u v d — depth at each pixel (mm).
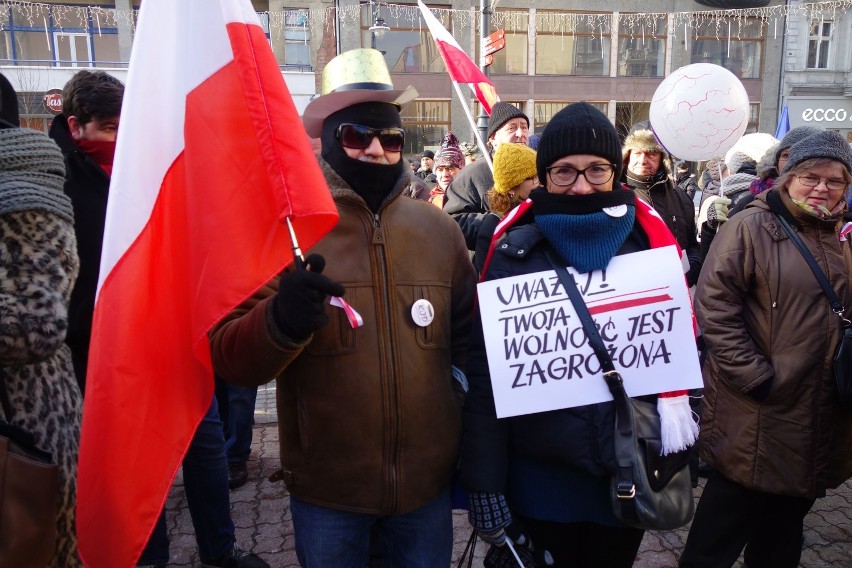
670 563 2896
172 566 2881
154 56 1566
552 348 1774
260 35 1526
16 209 1447
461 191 3562
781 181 2346
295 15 18484
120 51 18250
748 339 2299
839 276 2232
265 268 1471
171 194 1583
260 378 1491
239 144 1495
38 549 1443
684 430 1765
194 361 1596
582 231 1786
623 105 21094
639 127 3691
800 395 2236
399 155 1846
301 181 1455
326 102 1767
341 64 1818
